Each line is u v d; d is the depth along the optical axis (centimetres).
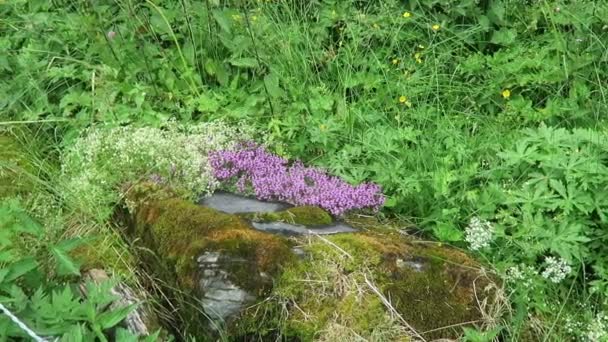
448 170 273
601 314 235
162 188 268
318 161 287
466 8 334
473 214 259
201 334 238
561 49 317
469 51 336
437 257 242
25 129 308
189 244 244
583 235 251
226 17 314
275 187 268
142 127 293
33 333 205
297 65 320
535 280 242
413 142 288
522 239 250
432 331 231
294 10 340
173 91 311
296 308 232
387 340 228
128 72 315
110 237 263
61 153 296
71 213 270
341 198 265
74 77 315
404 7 343
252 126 296
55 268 243
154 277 253
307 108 302
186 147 279
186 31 325
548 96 312
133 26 320
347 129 294
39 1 336
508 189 264
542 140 269
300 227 252
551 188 260
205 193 270
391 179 271
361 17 333
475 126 295
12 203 238
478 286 238
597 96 308
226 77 316
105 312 224
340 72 321
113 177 274
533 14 331
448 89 314
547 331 236
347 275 236
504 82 313
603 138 267
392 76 318
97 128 295
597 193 253
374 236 250
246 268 235
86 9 328
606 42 319
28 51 322
